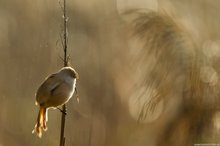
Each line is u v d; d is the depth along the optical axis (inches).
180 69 345.4
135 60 376.2
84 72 571.8
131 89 525.0
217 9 448.8
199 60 344.5
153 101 350.0
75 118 528.7
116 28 577.6
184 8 411.8
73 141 488.7
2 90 547.8
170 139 353.4
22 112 537.0
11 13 605.9
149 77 351.9
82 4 635.5
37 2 599.5
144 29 352.5
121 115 530.9
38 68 556.4
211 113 344.8
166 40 348.2
